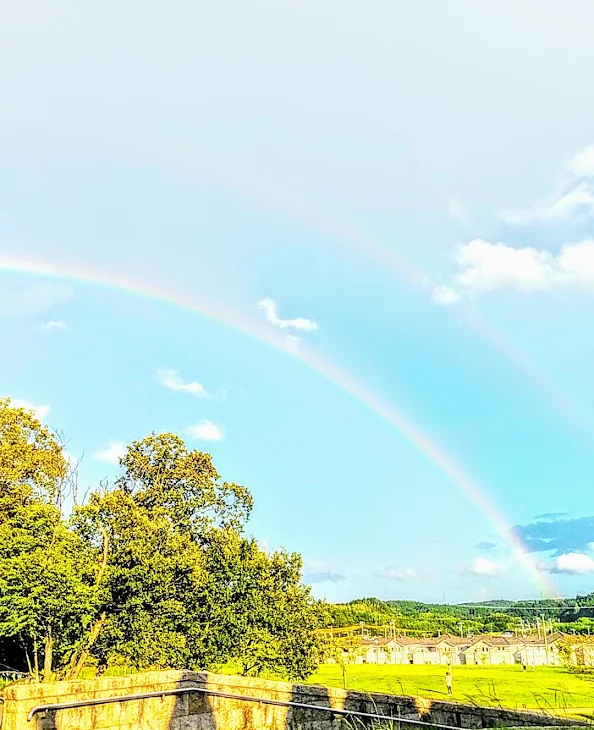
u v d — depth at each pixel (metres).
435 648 88.38
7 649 28.25
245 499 31.22
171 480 31.05
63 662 25.80
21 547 23.53
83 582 24.86
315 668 29.61
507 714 12.23
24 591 22.61
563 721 11.63
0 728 10.83
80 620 24.34
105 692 11.96
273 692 13.64
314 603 30.38
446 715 12.86
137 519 26.61
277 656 27.05
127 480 31.64
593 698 14.01
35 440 32.91
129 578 24.92
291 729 13.38
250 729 13.37
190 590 27.00
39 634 24.36
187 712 12.91
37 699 11.16
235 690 13.53
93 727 11.71
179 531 29.61
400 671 52.44
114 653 25.70
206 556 28.69
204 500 30.66
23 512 25.02
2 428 31.64
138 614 25.17
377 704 13.38
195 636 26.75
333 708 13.34
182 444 31.69
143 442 31.45
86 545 26.78
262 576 28.55
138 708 12.32
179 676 13.03
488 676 37.00
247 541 29.22
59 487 33.56
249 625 27.36
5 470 30.09
